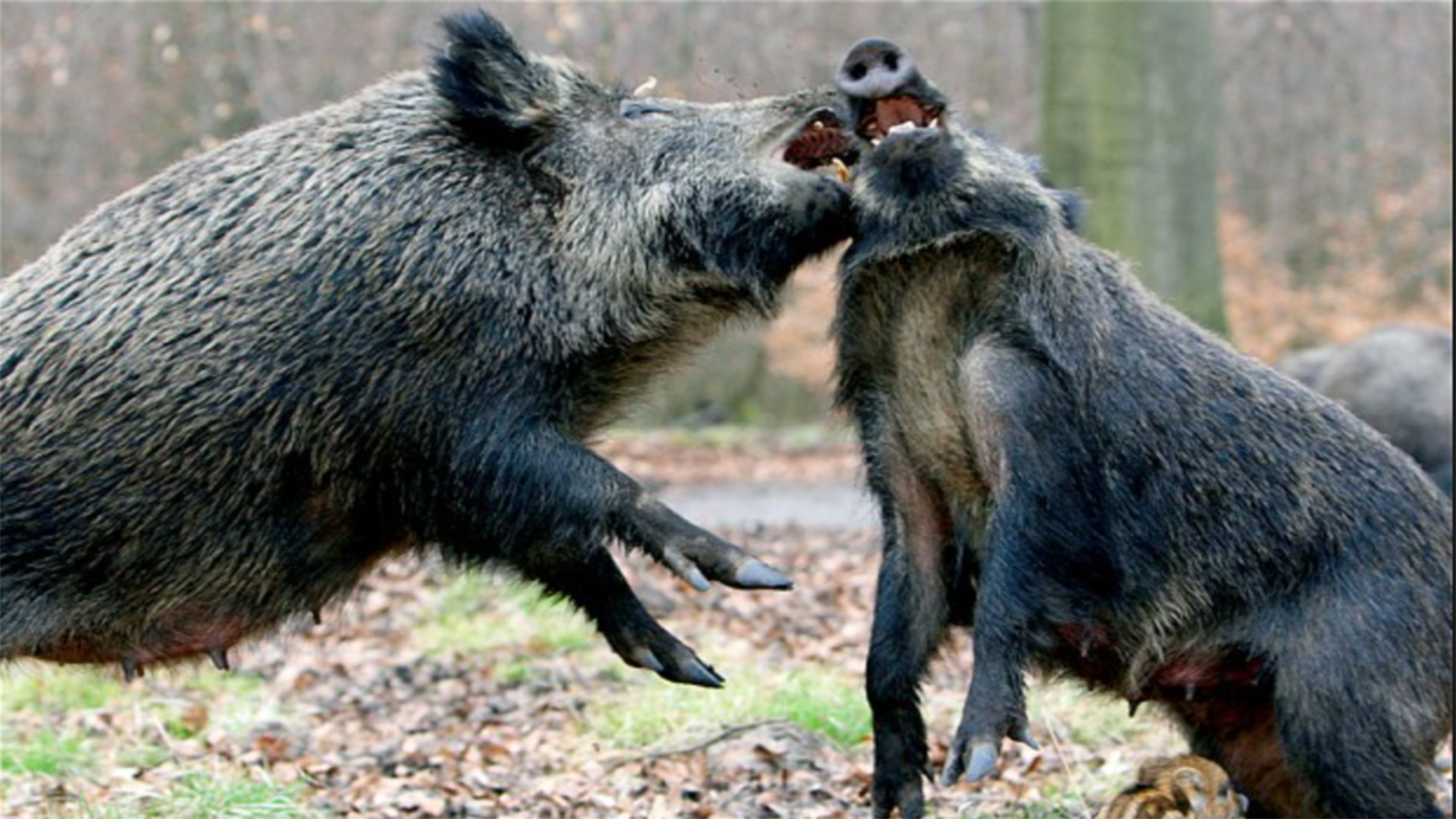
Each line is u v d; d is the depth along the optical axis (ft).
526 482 29.45
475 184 30.76
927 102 28.66
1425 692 30.22
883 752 30.22
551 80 32.12
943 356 29.99
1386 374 64.59
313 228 29.78
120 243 30.14
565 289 30.73
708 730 41.06
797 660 49.39
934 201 28.99
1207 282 88.63
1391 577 30.37
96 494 29.25
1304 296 143.84
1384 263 149.79
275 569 30.14
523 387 30.04
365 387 29.30
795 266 32.19
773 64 133.08
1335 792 29.94
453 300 29.71
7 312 30.04
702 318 32.55
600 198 31.50
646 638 30.32
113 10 127.75
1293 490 30.53
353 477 29.73
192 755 41.04
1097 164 86.69
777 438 113.80
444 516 29.89
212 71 127.44
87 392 29.25
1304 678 29.94
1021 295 29.37
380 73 127.65
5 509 29.19
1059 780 37.88
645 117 32.22
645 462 101.40
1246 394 31.01
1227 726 32.09
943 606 30.71
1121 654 30.50
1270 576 30.42
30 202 126.93
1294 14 158.40
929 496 30.73
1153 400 30.14
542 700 45.16
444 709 45.21
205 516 29.55
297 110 126.52
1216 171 89.04
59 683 46.44
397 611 54.60
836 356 31.14
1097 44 86.53
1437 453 63.31
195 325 29.32
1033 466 28.81
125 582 29.66
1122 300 30.91
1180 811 29.53
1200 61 88.22
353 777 39.52
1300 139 157.48
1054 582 28.76
